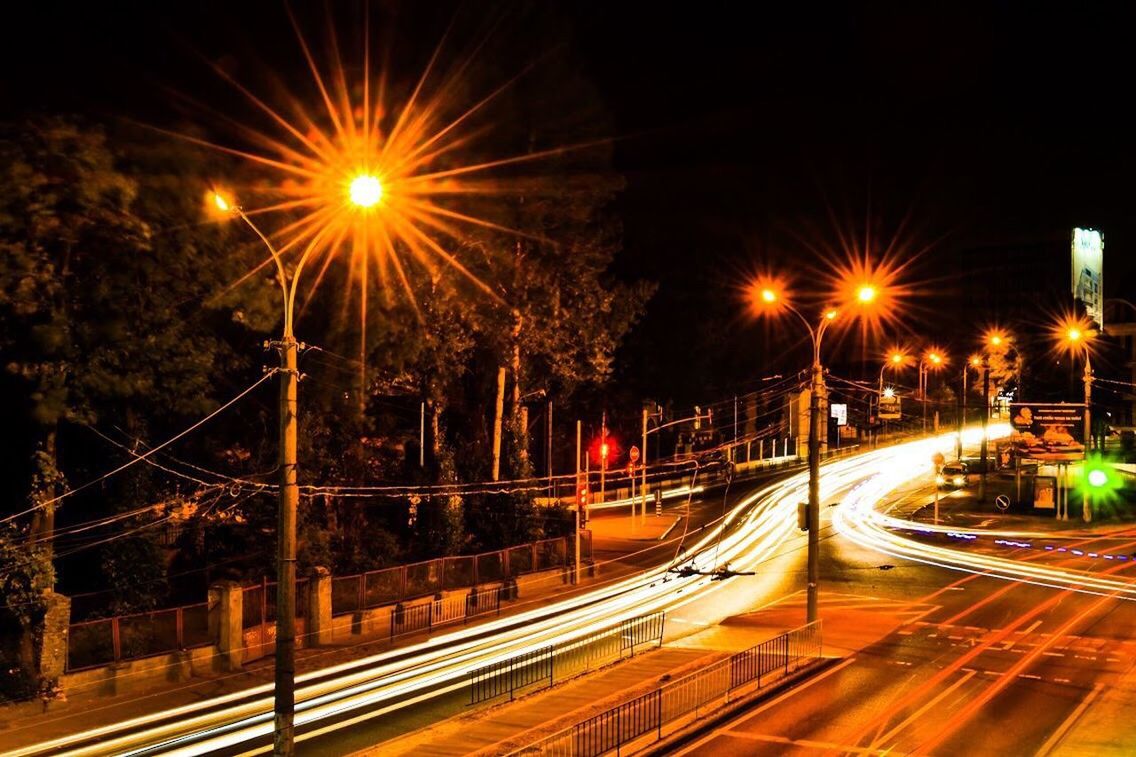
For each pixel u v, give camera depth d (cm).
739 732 1912
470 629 3186
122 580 2644
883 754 1784
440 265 3612
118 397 2533
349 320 3212
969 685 2333
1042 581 3978
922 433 10825
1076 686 2331
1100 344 10169
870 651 2723
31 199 2125
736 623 3166
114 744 1925
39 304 2227
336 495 3475
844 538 5259
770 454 9256
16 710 2112
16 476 2725
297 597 2938
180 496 2994
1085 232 14000
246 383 3288
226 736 1978
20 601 2245
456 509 3916
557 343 4456
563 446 7044
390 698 2270
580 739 1745
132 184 2236
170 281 2473
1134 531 5391
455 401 5009
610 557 4778
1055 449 5728
